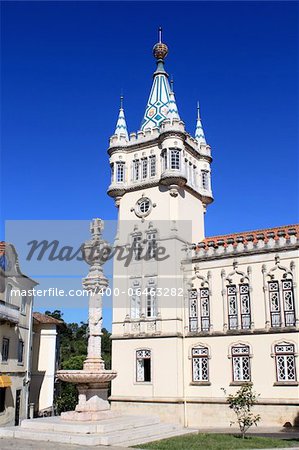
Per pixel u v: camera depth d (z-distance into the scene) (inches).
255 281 1449.3
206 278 1540.4
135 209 1711.4
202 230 1784.0
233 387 1402.6
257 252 1461.6
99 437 773.3
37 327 2148.1
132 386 1540.4
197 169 1827.0
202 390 1453.0
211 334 1477.6
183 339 1529.3
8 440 805.9
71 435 794.8
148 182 1691.7
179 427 1015.0
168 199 1644.9
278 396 1332.4
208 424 1409.9
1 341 1521.9
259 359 1385.3
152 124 1819.6
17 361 1669.5
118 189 1738.4
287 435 1146.7
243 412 1252.5
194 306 1549.0
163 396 1473.9
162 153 1676.9
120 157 1776.6
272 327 1386.6
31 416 1815.9
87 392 937.5
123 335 1598.2
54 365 2106.3
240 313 1451.8
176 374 1469.0
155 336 1534.2
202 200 1818.4
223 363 1439.5
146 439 844.0
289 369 1344.7
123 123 1825.8
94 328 984.9
